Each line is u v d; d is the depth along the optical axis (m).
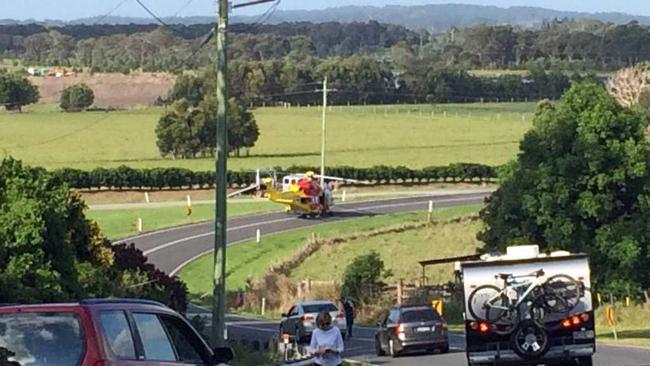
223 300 27.12
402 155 128.38
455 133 149.50
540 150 50.72
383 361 35.47
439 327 37.59
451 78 192.25
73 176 98.50
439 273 67.00
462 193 103.50
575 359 26.48
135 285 30.22
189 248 76.69
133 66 174.25
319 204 90.19
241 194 104.50
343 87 186.62
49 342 11.34
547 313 26.23
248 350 34.47
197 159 126.94
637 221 49.47
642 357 32.28
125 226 84.44
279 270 68.75
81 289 24.81
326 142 143.50
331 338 19.34
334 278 66.62
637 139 50.62
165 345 12.76
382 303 58.81
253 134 133.88
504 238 51.31
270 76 183.62
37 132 142.88
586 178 49.66
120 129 147.38
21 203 24.06
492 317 26.19
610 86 118.75
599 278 49.53
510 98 192.38
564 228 49.56
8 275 22.75
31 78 168.50
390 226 82.00
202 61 165.00
